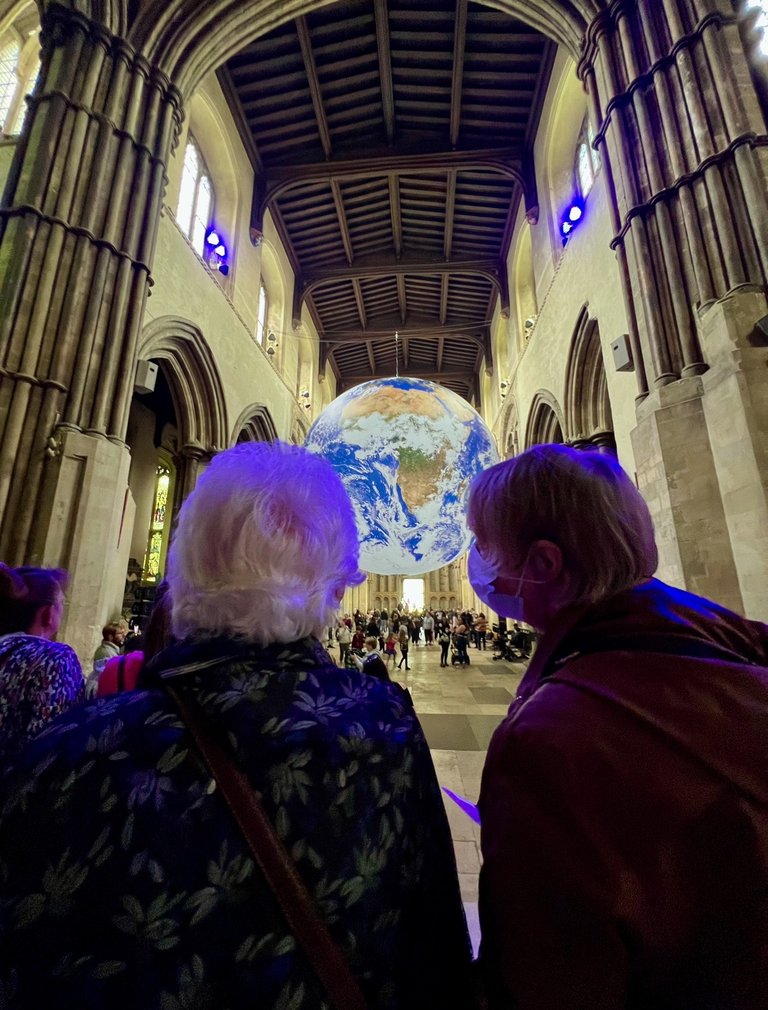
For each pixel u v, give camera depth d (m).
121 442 6.62
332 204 15.80
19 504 5.74
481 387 22.78
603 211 8.55
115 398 6.66
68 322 6.27
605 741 0.60
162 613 1.29
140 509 15.87
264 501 0.77
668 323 5.65
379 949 0.57
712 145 5.49
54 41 7.20
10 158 8.10
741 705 0.61
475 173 14.72
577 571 0.82
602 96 6.99
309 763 0.60
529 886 0.59
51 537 5.69
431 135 13.90
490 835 0.66
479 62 12.12
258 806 0.56
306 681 0.68
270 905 0.53
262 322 15.05
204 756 0.58
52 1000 0.49
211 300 10.57
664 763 0.58
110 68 7.43
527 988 0.57
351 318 21.09
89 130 6.99
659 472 5.26
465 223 16.75
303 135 13.84
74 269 6.46
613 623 0.74
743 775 0.56
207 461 10.41
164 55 8.09
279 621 0.70
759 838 0.53
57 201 6.51
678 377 5.45
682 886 0.54
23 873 0.53
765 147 5.18
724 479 4.65
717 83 5.54
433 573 36.06
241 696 0.62
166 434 17.50
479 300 19.95
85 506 5.98
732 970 0.53
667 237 5.76
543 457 0.92
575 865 0.56
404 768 0.66
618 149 6.47
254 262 13.49
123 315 6.88
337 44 11.72
